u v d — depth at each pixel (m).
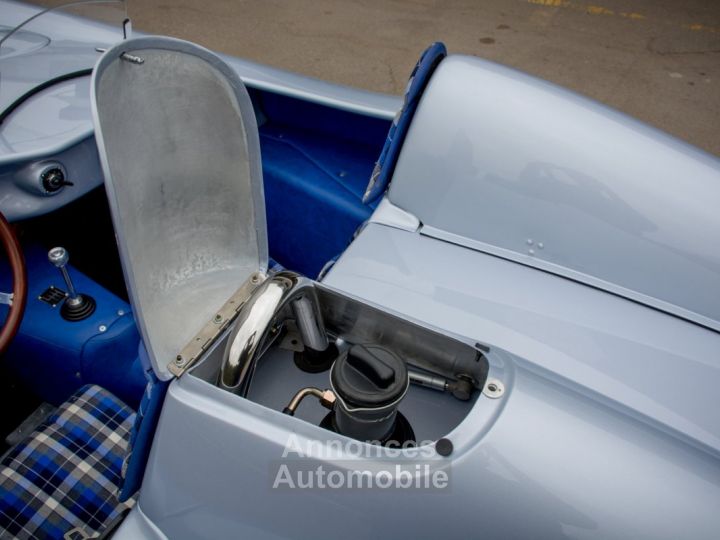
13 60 1.70
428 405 0.99
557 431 0.84
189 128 0.92
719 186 1.26
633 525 0.79
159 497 0.96
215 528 0.93
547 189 1.30
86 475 1.24
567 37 4.31
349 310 1.01
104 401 1.35
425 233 1.37
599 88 3.69
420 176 1.38
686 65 4.03
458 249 1.33
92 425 1.31
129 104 0.81
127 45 0.76
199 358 0.93
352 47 3.92
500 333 1.10
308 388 0.93
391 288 1.19
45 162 1.40
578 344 1.10
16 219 1.45
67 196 1.50
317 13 4.37
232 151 1.00
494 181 1.33
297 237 1.87
